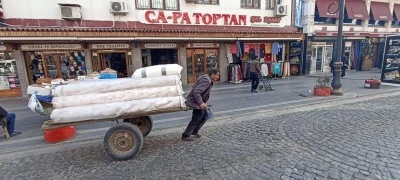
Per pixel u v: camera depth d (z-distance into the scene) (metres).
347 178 3.03
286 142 4.28
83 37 9.20
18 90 9.97
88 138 4.88
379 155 3.63
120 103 3.62
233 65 12.46
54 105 3.51
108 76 5.48
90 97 3.57
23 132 5.39
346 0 16.12
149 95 3.75
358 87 10.29
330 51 16.72
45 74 10.23
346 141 4.23
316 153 3.78
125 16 10.74
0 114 4.91
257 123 5.54
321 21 15.74
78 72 10.61
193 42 11.98
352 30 16.66
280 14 13.65
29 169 3.58
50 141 4.67
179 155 3.90
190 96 4.27
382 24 18.17
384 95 8.60
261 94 9.25
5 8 9.02
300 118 5.82
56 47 9.96
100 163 3.71
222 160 3.65
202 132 5.04
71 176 3.32
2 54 9.58
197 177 3.17
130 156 3.78
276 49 13.92
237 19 12.88
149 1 11.03
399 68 10.38
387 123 5.21
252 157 3.72
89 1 10.12
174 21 11.53
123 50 10.98
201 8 12.01
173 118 6.20
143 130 4.69
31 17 9.42
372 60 18.73
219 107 7.29
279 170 3.28
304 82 12.34
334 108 6.75
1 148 4.47
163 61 12.28
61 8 9.55
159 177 3.21
